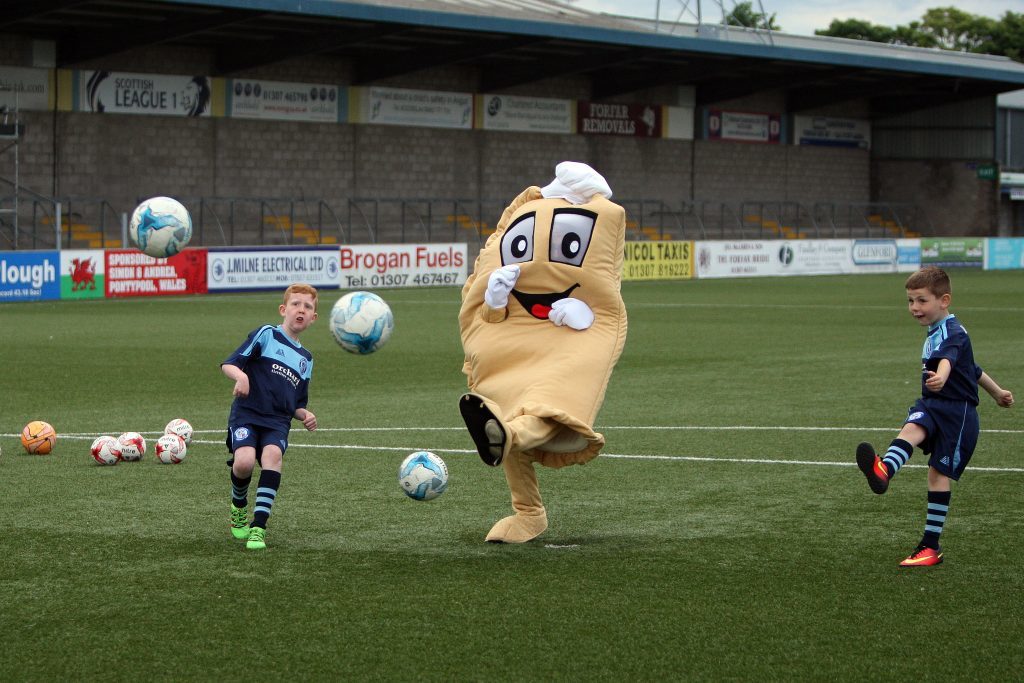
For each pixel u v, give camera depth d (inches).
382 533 313.6
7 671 214.2
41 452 428.1
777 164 2276.1
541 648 225.0
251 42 1614.2
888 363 732.7
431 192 1870.1
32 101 1503.4
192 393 599.8
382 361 741.9
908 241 2005.4
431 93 1849.2
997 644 228.2
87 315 1047.6
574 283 300.0
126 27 1465.3
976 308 1195.9
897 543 304.2
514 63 1877.5
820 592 260.7
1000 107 2474.2
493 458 273.7
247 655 221.5
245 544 300.8
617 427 495.5
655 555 291.7
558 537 310.2
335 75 1763.0
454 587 263.4
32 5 1334.9
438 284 1531.7
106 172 1567.4
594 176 307.7
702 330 956.0
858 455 265.4
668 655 221.6
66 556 289.4
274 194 1713.8
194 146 1638.8
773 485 378.6
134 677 211.3
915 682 209.8
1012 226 2544.3
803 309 1180.5
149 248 402.9
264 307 1146.7
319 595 257.8
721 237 2096.5
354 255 1444.4
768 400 576.1
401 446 448.8
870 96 2283.5
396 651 223.5
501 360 299.4
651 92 2097.7
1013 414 528.1
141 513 335.6
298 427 494.3
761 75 2092.8
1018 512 339.0
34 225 1386.6
